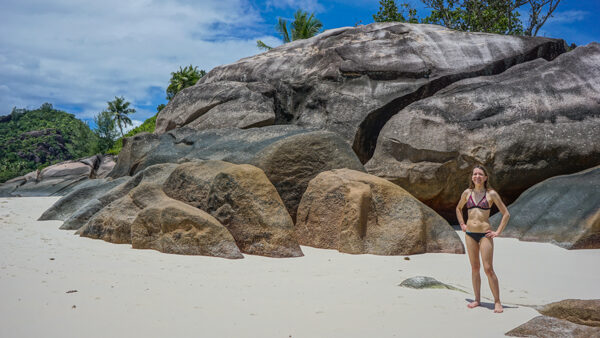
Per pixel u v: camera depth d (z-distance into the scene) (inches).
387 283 210.7
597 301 157.6
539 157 411.5
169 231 287.9
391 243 292.4
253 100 543.5
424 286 199.9
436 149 429.7
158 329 144.1
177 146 504.4
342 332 143.1
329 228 313.7
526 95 444.1
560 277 229.5
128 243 314.2
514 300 186.9
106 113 1787.6
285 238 284.8
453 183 431.8
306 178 359.9
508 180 418.9
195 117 570.9
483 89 462.9
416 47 536.1
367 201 305.9
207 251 276.5
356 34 580.4
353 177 320.2
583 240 305.3
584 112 420.5
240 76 601.6
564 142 407.2
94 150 1695.4
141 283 203.9
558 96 437.4
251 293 189.9
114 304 170.2
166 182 347.9
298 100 548.7
